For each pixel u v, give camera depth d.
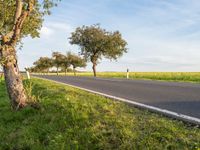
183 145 5.91
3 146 8.28
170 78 36.16
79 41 66.31
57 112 9.71
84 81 25.78
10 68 11.27
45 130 8.51
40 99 11.73
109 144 6.64
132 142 6.34
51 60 104.81
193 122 7.37
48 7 12.70
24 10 11.62
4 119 10.66
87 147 6.88
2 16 13.33
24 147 7.92
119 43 66.56
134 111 9.17
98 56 67.38
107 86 19.03
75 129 7.86
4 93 18.48
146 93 14.30
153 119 7.86
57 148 7.15
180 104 10.42
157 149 5.88
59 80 28.14
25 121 9.89
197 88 16.39
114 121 7.81
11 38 11.39
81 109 9.52
